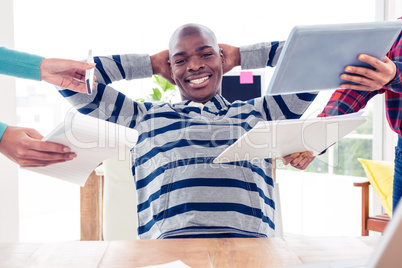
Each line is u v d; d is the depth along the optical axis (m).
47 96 4.15
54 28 4.16
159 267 0.82
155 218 1.31
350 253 0.92
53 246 1.00
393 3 3.21
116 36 4.24
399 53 1.37
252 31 4.20
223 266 0.84
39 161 1.00
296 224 3.91
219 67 1.46
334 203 4.23
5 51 1.19
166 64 1.54
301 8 4.04
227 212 1.28
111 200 1.83
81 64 1.18
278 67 0.98
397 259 0.49
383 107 3.28
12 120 2.18
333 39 0.93
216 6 4.26
